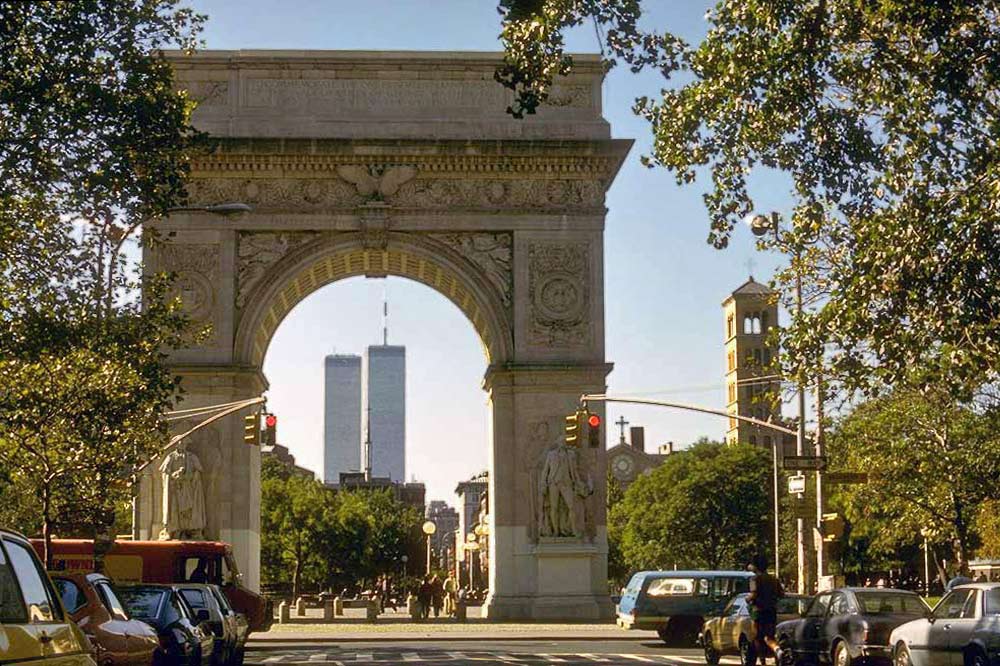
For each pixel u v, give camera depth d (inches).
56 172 1236.5
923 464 2322.8
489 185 2925.7
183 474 2748.5
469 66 2930.6
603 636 2455.7
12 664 503.2
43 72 1221.1
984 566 3070.9
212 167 2874.0
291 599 5900.6
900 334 1057.5
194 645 1195.9
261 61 2896.2
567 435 2420.0
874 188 1109.1
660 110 1223.5
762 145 1157.7
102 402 1729.8
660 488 5964.6
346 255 2915.8
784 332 1165.1
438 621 3243.1
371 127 2898.6
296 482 6545.3
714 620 1784.0
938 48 1073.5
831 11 1120.8
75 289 1456.7
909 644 1336.1
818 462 2059.5
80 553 2293.3
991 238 1010.1
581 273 2918.3
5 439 1760.6
